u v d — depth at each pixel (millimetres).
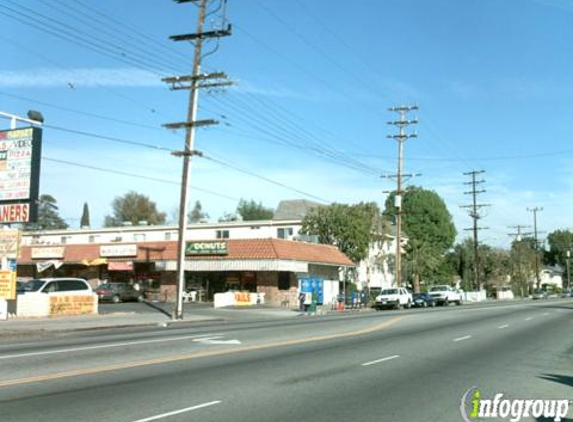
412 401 9734
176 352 15297
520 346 18047
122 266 51250
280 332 22016
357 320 30062
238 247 47000
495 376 12305
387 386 11008
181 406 8922
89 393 9789
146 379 11172
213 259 47125
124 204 107500
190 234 63969
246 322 30094
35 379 11023
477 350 16875
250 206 106250
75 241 68812
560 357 15469
